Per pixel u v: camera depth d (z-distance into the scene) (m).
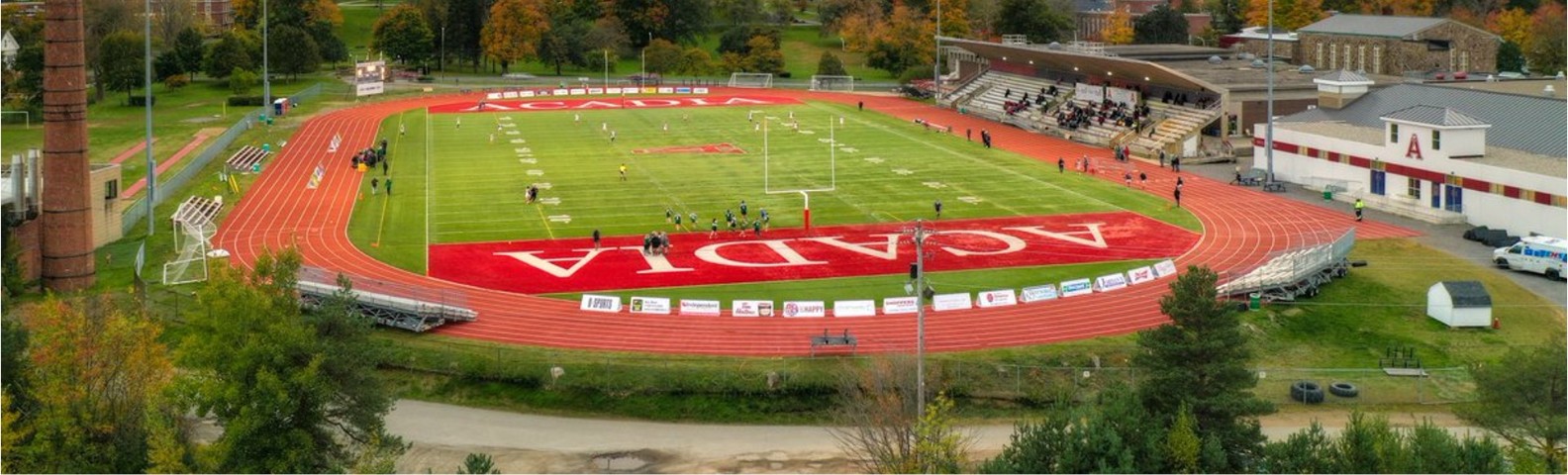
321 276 88.38
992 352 79.31
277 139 176.38
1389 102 142.75
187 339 62.00
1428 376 77.88
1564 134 119.56
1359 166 127.81
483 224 118.25
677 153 163.12
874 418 62.88
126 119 197.12
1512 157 116.19
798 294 93.19
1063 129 180.25
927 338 82.25
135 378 61.72
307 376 58.75
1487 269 99.00
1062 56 187.38
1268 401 67.19
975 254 105.06
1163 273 96.19
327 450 62.09
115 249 106.25
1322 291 92.75
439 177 145.25
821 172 146.88
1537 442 63.03
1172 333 62.50
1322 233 112.38
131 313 77.69
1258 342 83.62
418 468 66.44
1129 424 56.19
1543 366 61.75
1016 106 199.38
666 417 73.69
